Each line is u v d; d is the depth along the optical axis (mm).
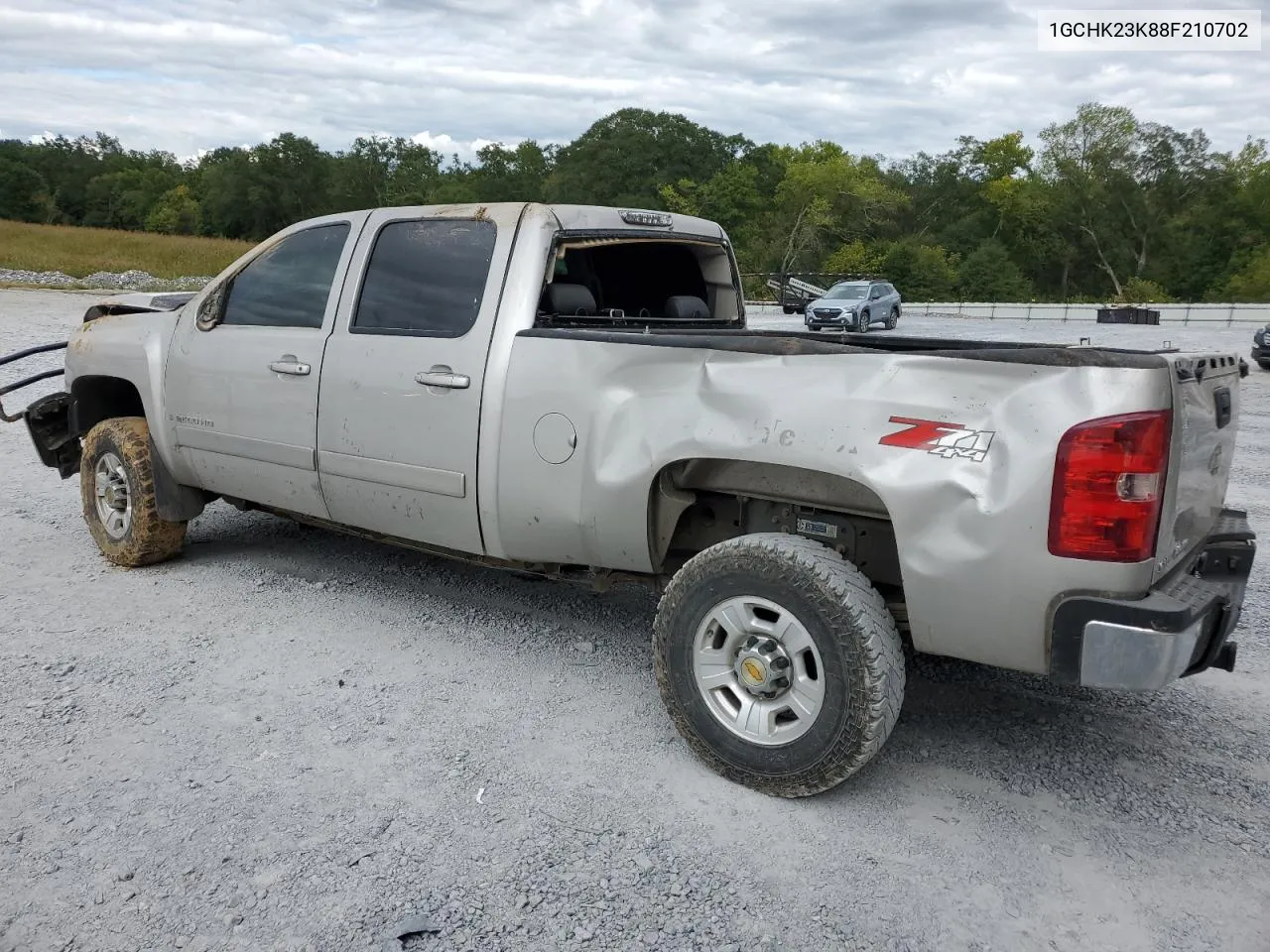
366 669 4141
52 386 11547
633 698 3928
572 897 2674
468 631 4621
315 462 4500
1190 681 4238
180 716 3664
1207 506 3354
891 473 2912
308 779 3234
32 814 2996
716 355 3322
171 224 114812
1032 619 2791
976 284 73000
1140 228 79625
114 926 2514
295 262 4750
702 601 3260
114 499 5445
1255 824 3117
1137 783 3359
